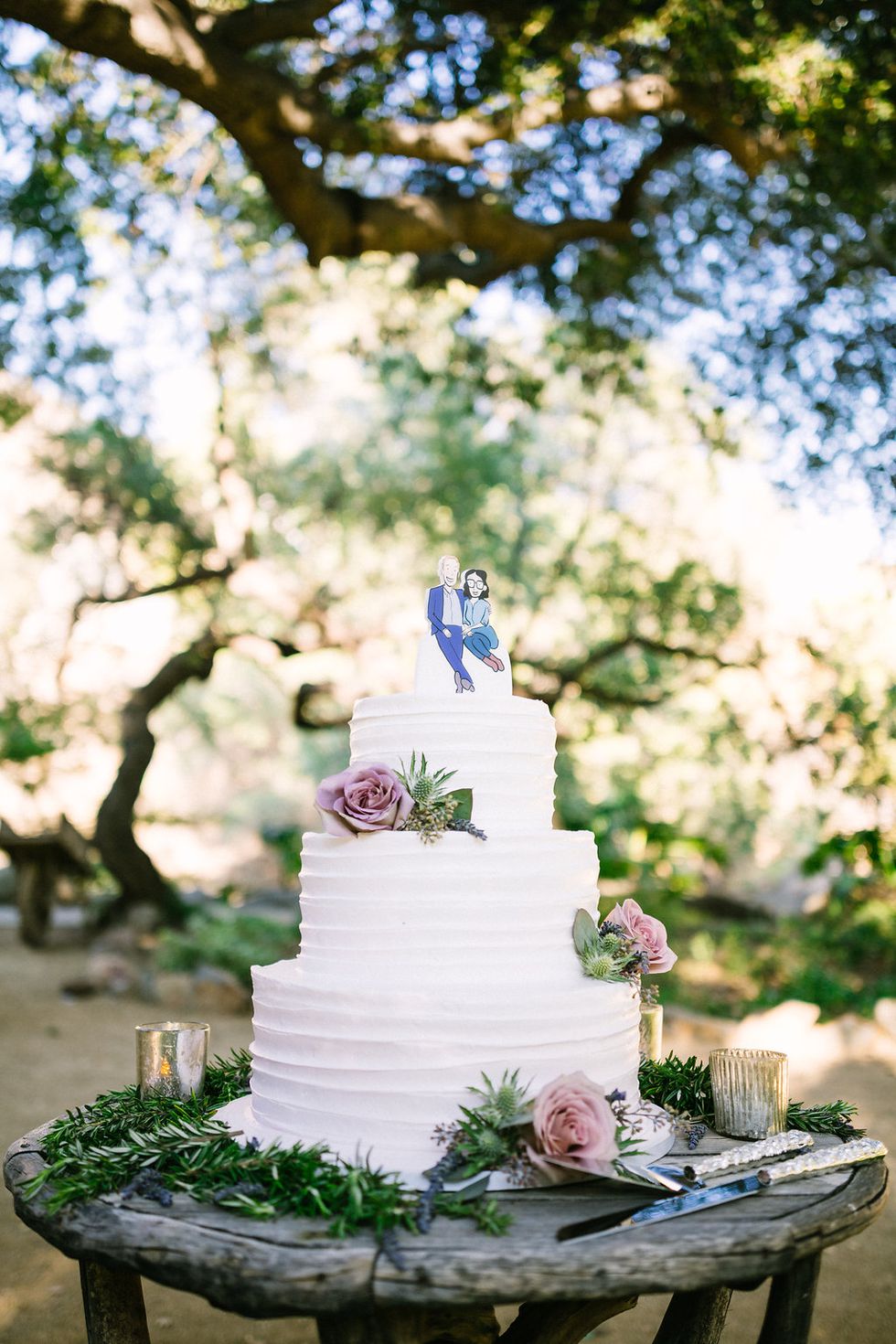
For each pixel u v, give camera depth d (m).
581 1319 2.67
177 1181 2.46
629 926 3.05
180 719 23.95
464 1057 2.48
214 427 13.02
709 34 5.51
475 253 8.99
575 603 14.86
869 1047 8.26
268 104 5.33
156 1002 10.13
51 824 16.41
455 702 2.81
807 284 8.06
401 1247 2.11
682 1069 3.29
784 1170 2.55
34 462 13.38
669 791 15.89
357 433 15.21
